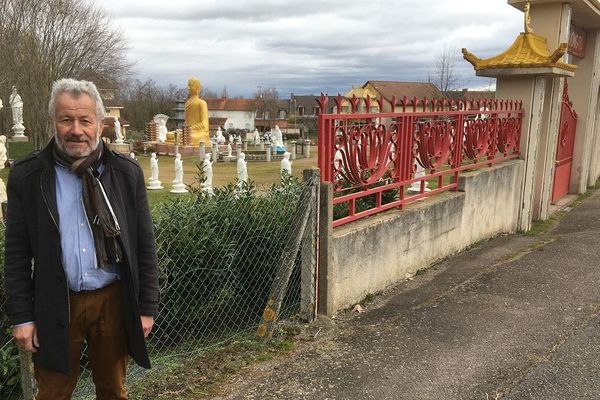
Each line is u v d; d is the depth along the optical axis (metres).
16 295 2.24
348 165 4.67
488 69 8.28
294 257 4.07
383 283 5.25
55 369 2.30
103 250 2.30
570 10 8.50
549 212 9.59
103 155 2.33
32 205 2.21
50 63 24.95
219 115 80.94
